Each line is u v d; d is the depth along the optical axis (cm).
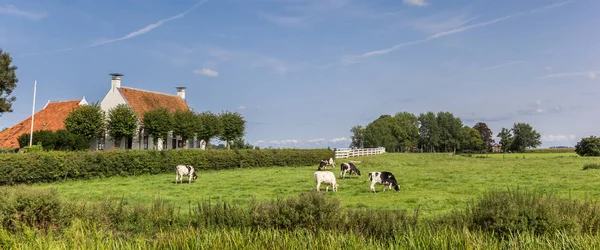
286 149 4712
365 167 4238
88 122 4884
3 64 5453
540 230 1014
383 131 12825
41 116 5756
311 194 1205
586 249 877
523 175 3067
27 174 2706
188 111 5638
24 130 5516
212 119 5772
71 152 2983
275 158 4512
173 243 999
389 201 1900
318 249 923
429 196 2036
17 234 1053
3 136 5512
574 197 1883
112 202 1380
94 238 1034
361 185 2598
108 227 1210
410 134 14025
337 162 4900
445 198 1941
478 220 1107
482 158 6106
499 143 13312
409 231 1055
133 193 2256
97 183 2808
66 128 4975
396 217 1166
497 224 1030
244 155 4222
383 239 1045
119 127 4981
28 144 4381
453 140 13850
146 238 1109
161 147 5594
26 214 1144
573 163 4469
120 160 3241
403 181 2772
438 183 2622
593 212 1122
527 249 891
